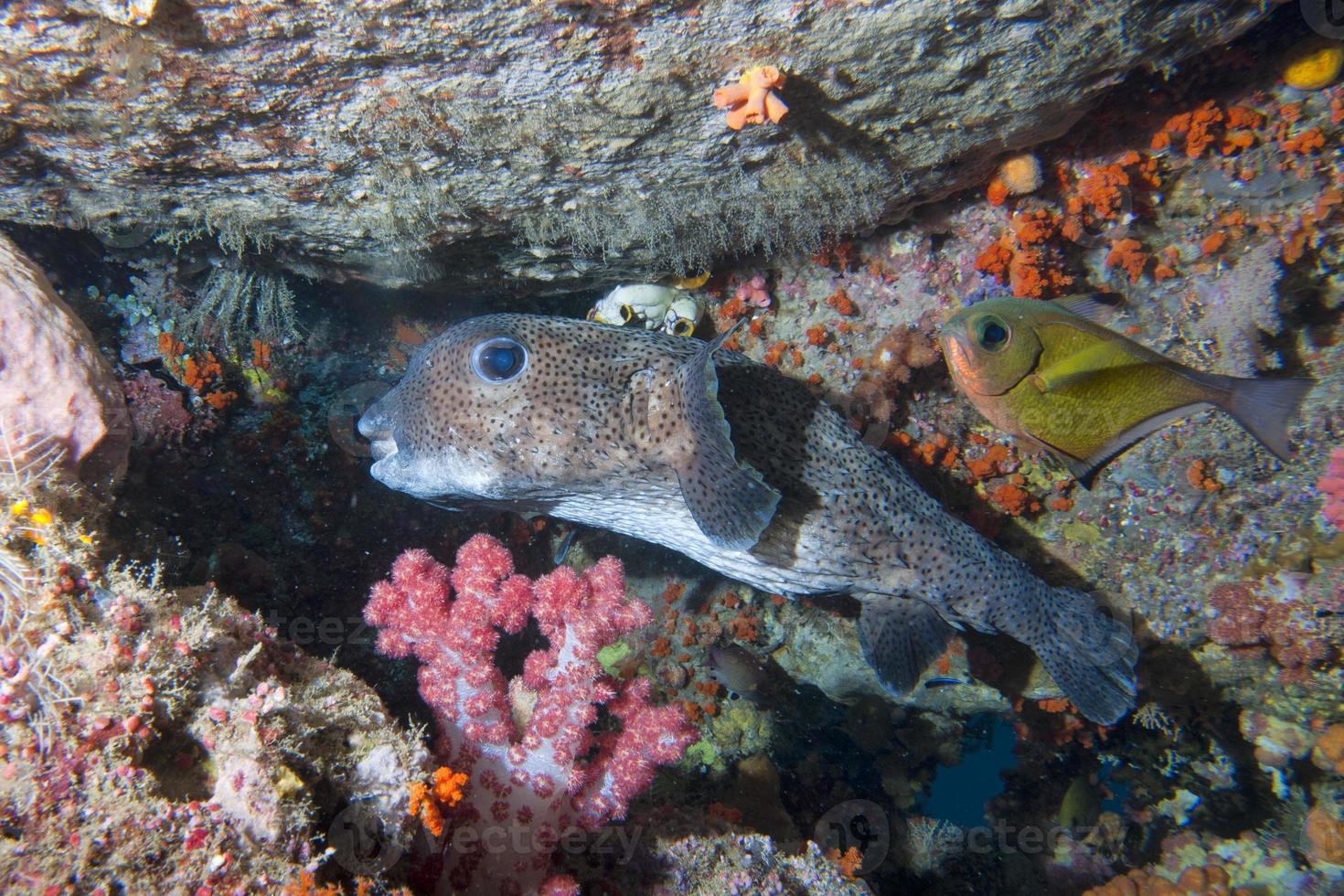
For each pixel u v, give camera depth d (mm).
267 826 341
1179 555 704
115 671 351
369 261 679
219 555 674
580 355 552
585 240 643
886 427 729
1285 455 470
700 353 509
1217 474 680
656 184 574
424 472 563
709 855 559
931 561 600
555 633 505
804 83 487
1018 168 642
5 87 412
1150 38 525
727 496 522
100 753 335
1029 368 497
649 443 542
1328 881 695
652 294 736
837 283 735
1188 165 666
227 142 478
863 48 468
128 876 319
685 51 445
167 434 681
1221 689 737
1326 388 656
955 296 711
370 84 441
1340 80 620
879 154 577
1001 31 482
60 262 671
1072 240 677
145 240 634
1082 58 522
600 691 492
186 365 692
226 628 400
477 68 436
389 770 396
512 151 513
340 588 741
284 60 415
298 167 513
